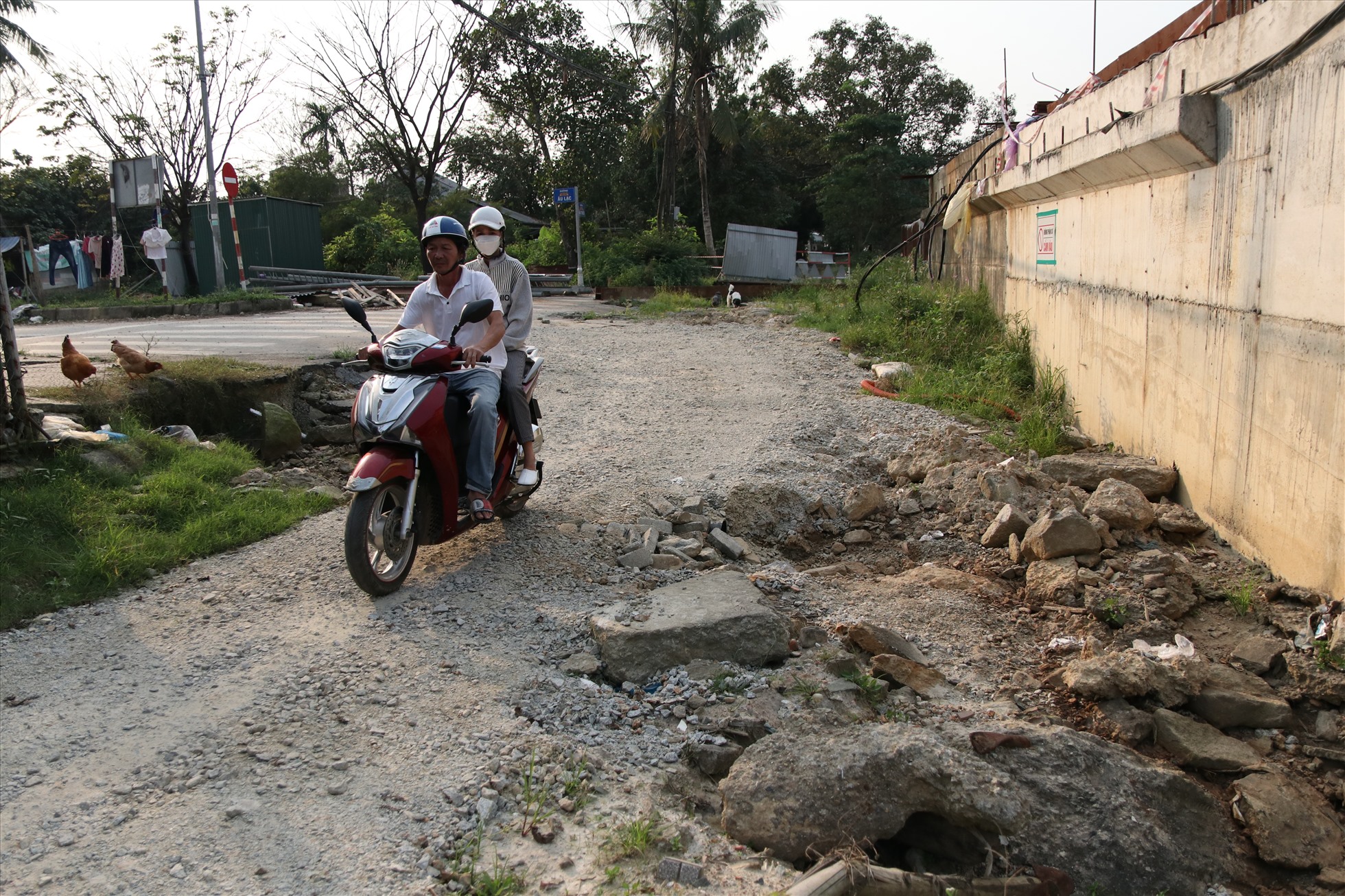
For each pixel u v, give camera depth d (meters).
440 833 2.94
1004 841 2.98
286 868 2.78
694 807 3.24
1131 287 6.93
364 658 4.07
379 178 43.19
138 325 15.35
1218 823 3.30
